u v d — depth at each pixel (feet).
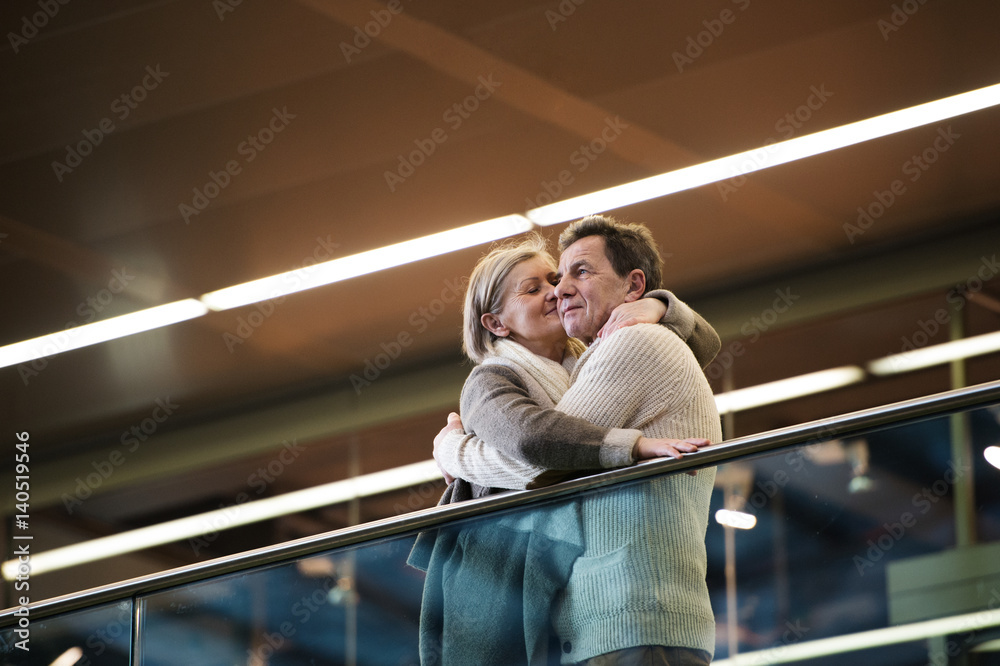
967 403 12.85
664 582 13.16
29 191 45.16
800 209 49.19
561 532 13.94
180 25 36.47
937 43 39.63
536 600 13.66
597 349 15.58
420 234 49.49
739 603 12.79
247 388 60.95
